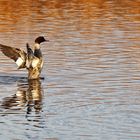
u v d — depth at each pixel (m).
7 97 17.19
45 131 13.95
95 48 22.80
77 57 21.48
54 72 19.70
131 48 22.72
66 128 14.12
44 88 17.98
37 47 19.77
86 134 13.66
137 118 14.67
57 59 21.30
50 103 16.28
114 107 15.64
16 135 13.72
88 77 18.92
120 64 20.42
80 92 17.25
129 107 15.62
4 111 15.73
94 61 20.89
